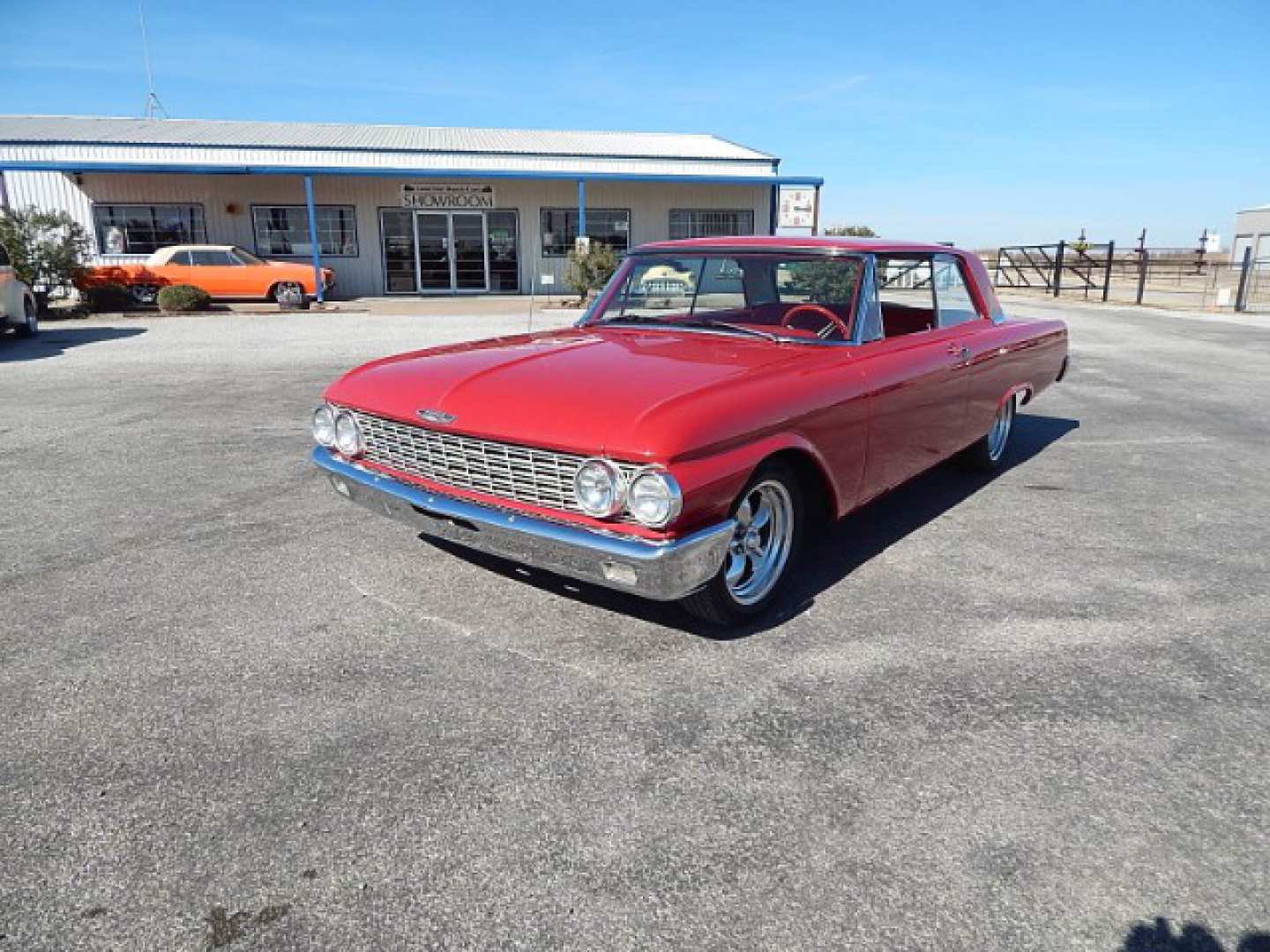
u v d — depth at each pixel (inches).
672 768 104.8
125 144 927.0
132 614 146.3
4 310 538.9
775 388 132.8
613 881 86.7
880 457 160.9
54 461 247.6
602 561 118.7
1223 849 92.0
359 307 848.3
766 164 1058.1
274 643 136.0
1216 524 198.8
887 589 158.9
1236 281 1327.5
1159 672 129.1
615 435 115.6
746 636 138.8
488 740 110.2
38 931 79.8
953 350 184.4
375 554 173.6
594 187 1026.7
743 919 81.8
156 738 110.1
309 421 305.0
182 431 288.4
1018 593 157.6
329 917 82.0
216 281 830.5
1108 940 80.0
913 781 102.7
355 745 108.9
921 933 80.5
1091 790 101.5
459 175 908.0
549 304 885.8
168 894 84.5
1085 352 527.8
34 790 99.8
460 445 132.2
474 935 79.9
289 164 952.9
